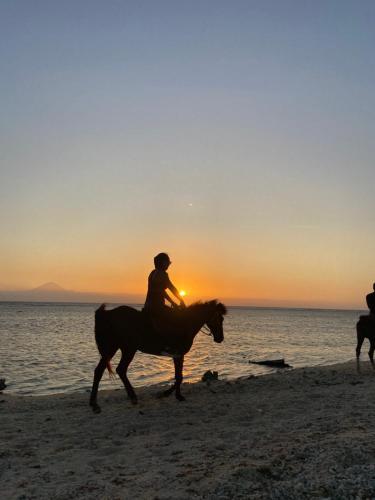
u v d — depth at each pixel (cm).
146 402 1003
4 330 5384
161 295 946
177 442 685
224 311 1056
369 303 1525
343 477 475
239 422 796
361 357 2919
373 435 623
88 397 1173
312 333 6291
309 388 1142
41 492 507
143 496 477
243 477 498
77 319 9656
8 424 856
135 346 944
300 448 584
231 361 2583
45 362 2491
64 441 722
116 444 693
